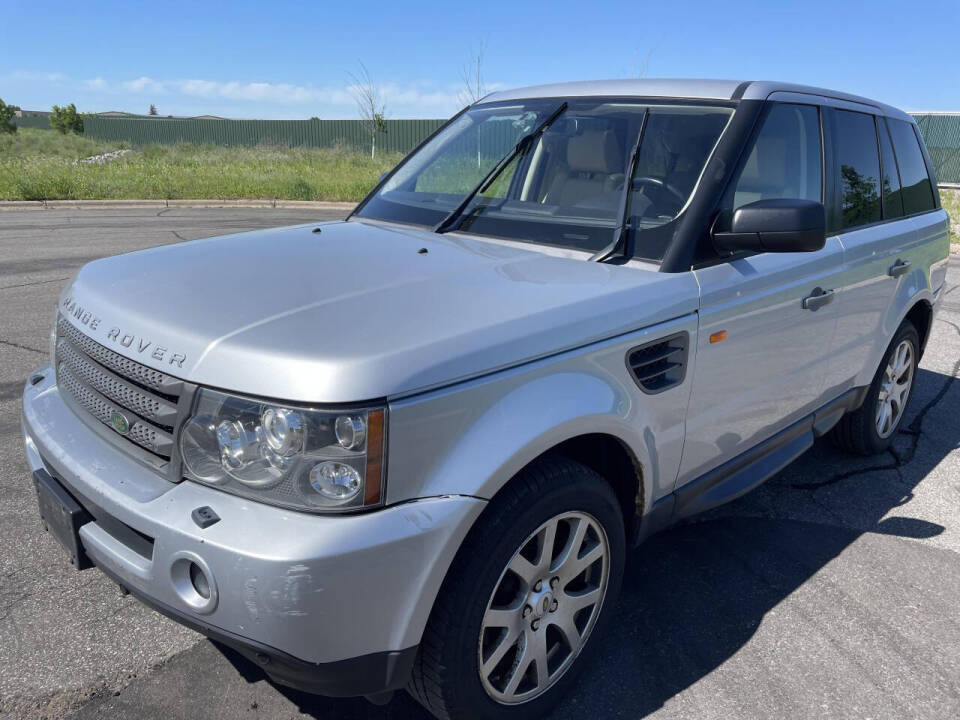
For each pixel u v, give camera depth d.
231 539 1.82
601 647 2.82
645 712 2.51
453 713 2.16
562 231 2.89
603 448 2.54
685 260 2.66
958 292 9.70
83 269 2.75
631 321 2.39
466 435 1.99
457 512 1.94
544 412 2.12
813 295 3.28
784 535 3.68
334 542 1.79
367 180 21.19
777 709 2.54
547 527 2.25
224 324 2.04
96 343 2.24
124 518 2.00
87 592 2.99
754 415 3.13
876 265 3.84
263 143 36.41
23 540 3.30
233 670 2.60
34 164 20.83
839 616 3.05
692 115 3.09
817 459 4.58
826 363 3.60
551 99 3.56
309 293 2.23
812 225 2.57
